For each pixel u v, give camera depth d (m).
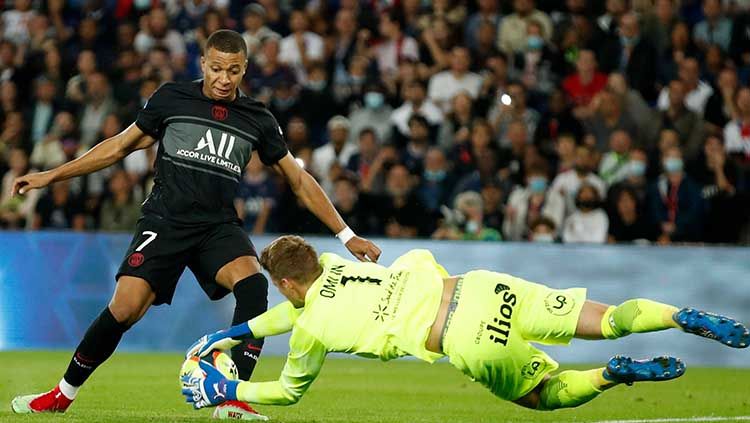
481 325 21.48
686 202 53.56
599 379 21.66
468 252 49.75
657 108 58.88
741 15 63.47
